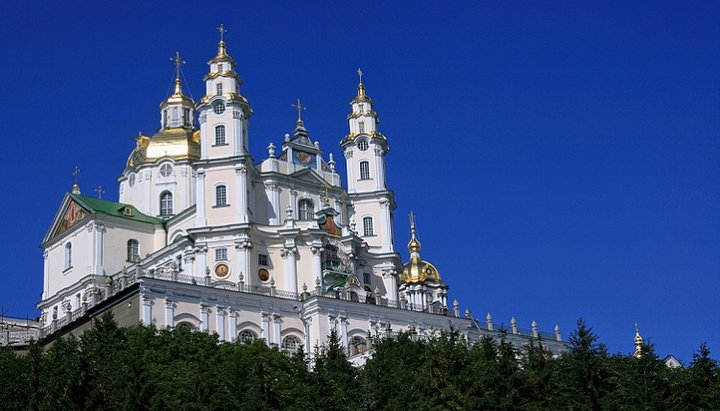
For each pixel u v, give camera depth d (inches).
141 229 5290.4
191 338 3464.6
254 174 4977.9
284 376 3250.5
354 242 4928.6
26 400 2861.7
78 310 4345.5
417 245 5403.5
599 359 3213.6
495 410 3046.3
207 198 4808.1
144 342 3321.9
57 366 2923.2
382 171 5403.5
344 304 4419.3
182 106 5866.1
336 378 3206.2
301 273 4751.5
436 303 4859.7
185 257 4739.2
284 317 4323.3
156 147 5561.0
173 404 2945.4
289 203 5054.1
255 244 4731.8
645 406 3090.6
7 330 4562.0
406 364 3501.5
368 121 5487.2
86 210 5211.6
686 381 3189.0
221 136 4896.7
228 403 3011.8
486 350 3294.8
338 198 5260.8
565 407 3115.2
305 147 5255.9
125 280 4195.4
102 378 2883.9
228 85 4985.2
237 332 4180.6
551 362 3250.5
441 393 3051.2
